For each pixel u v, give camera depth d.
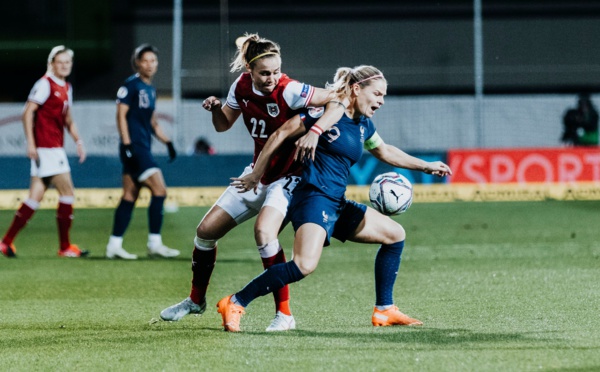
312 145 15.20
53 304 20.84
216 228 16.78
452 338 15.48
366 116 16.09
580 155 54.38
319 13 72.44
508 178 54.16
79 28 73.50
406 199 17.05
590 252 30.03
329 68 72.56
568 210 47.91
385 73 72.94
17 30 76.31
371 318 17.72
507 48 72.69
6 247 30.70
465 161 54.06
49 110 30.20
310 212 15.84
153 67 30.25
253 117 16.33
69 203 31.14
